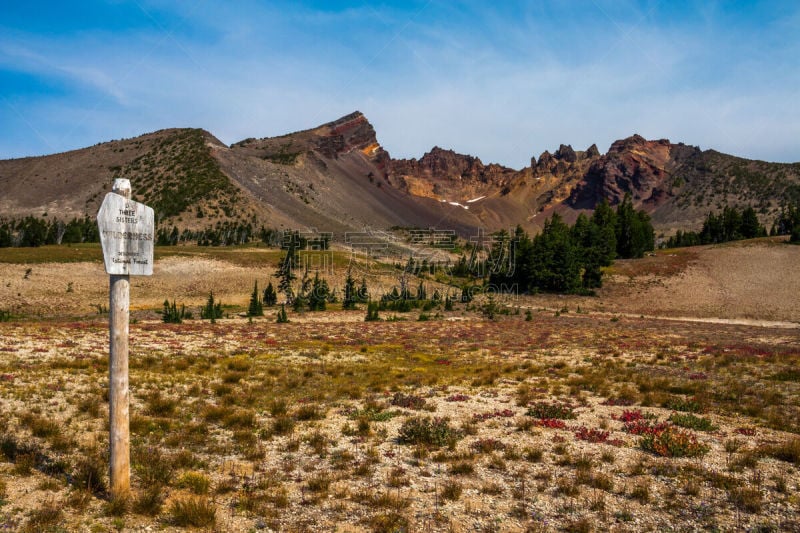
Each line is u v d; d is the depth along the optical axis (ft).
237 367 85.87
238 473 35.91
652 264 451.12
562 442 45.32
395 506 30.35
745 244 484.74
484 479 35.76
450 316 304.50
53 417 46.60
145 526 26.35
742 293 368.48
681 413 56.03
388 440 45.91
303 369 88.79
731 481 34.60
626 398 65.62
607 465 38.88
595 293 394.52
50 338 109.60
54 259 419.33
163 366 81.46
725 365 95.96
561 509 30.40
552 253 403.34
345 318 288.30
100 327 156.46
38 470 32.89
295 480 35.06
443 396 68.13
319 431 48.55
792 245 459.32
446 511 29.91
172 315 226.38
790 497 32.12
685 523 28.48
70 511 27.09
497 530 27.43
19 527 24.79
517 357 116.88
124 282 28.19
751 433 48.01
